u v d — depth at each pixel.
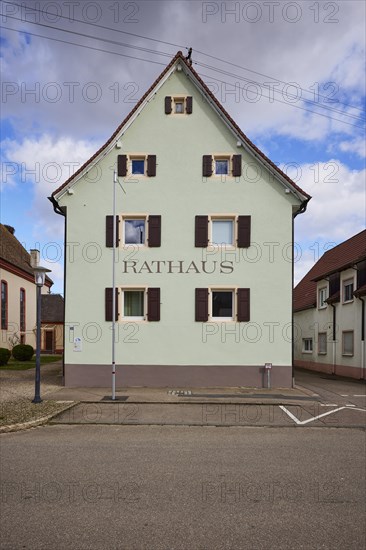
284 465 6.39
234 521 4.41
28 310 35.81
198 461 6.55
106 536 4.07
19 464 6.36
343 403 11.98
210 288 14.77
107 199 15.05
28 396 12.23
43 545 3.90
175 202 15.05
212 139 15.27
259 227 14.98
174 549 3.84
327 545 3.94
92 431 8.65
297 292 32.25
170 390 13.68
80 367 14.53
